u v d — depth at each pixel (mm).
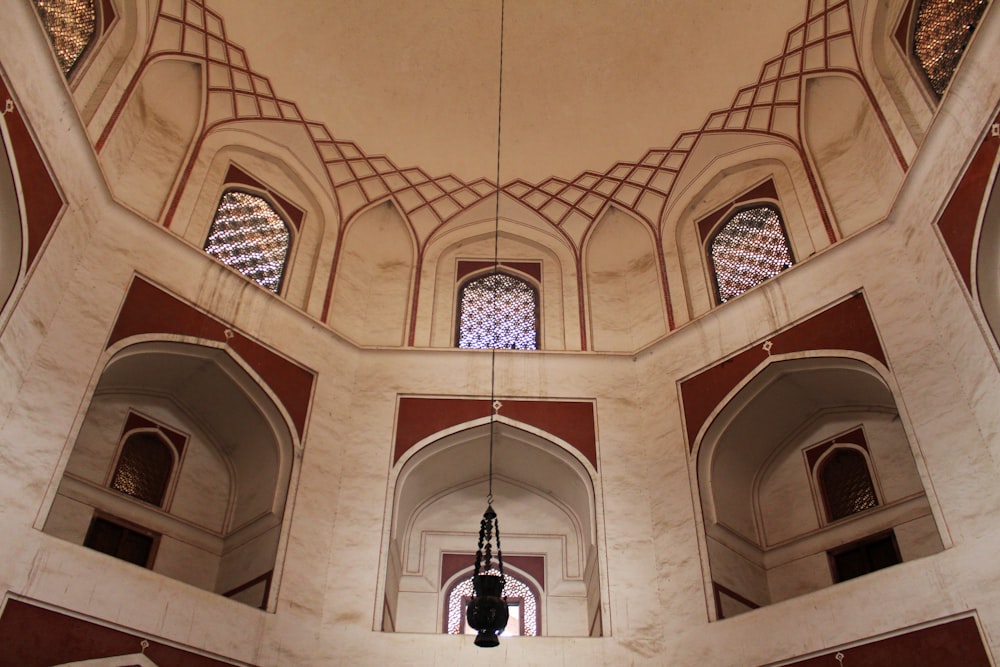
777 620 6742
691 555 7500
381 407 8641
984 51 6660
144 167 8492
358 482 8078
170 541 7898
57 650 5820
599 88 10125
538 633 8469
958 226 6777
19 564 5848
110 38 8094
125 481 7879
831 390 8008
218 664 6539
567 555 8875
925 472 6453
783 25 9250
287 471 7902
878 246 7723
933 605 6012
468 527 9031
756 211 9312
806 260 8180
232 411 8258
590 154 10258
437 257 10125
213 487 8375
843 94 8977
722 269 9266
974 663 5668
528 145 10320
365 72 10016
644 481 8172
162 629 6371
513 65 10141
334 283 9445
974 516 6059
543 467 8812
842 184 8648
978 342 6453
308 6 9547
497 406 8695
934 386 6719
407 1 9781
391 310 9578
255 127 9609
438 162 10328
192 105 9219
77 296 7105
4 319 6188
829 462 8266
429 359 9031
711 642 6977
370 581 7496
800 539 8047
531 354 9094
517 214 10352
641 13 9750
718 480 8156
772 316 8188
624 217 10188
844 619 6402
